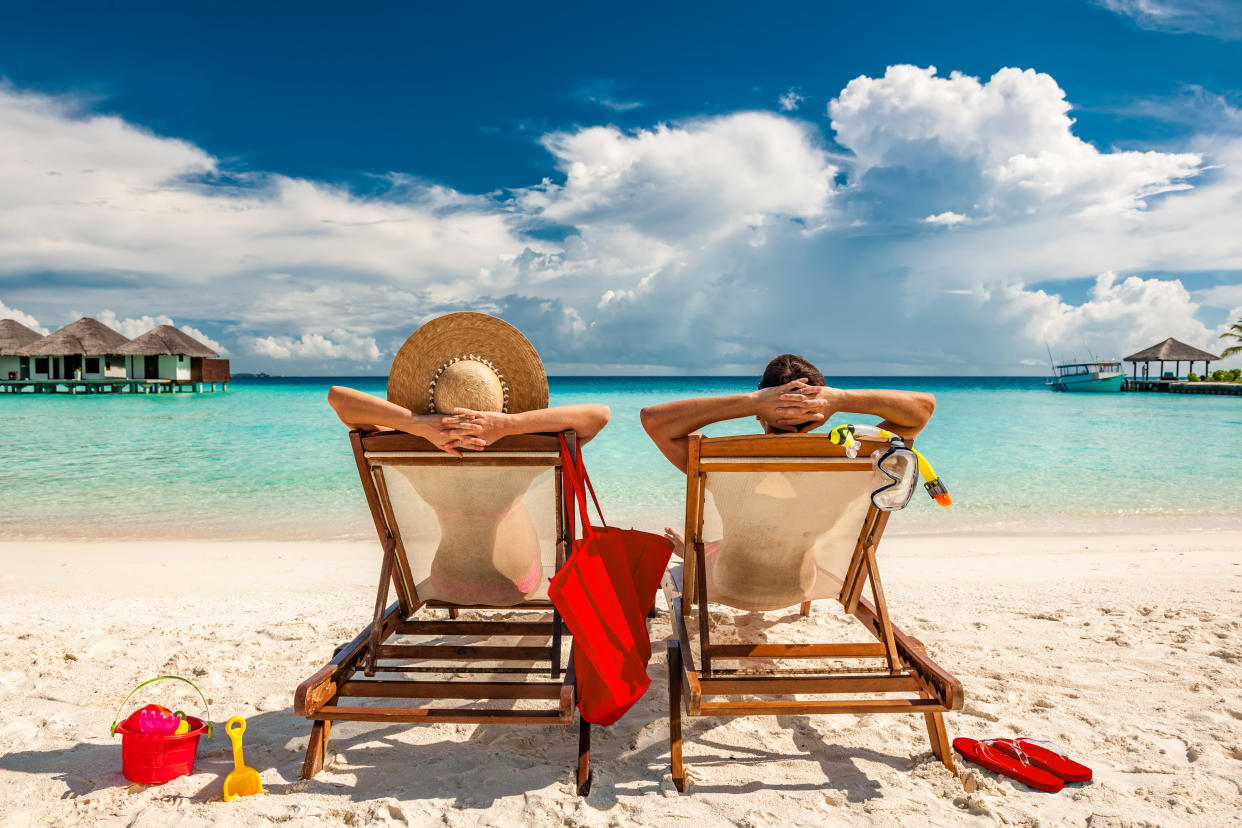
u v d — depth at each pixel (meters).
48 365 47.03
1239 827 2.03
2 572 5.61
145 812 2.11
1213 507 8.81
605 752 2.53
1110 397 47.78
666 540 2.66
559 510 2.69
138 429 19.72
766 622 3.96
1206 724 2.71
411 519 2.71
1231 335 62.50
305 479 10.85
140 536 7.30
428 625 2.88
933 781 2.30
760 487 2.48
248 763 2.45
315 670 3.34
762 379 2.65
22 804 2.16
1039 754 2.41
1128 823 2.04
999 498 9.41
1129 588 4.89
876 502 2.33
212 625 4.05
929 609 4.35
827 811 2.13
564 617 2.30
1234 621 4.00
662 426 2.46
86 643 3.70
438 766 2.42
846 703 2.28
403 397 2.73
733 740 2.62
